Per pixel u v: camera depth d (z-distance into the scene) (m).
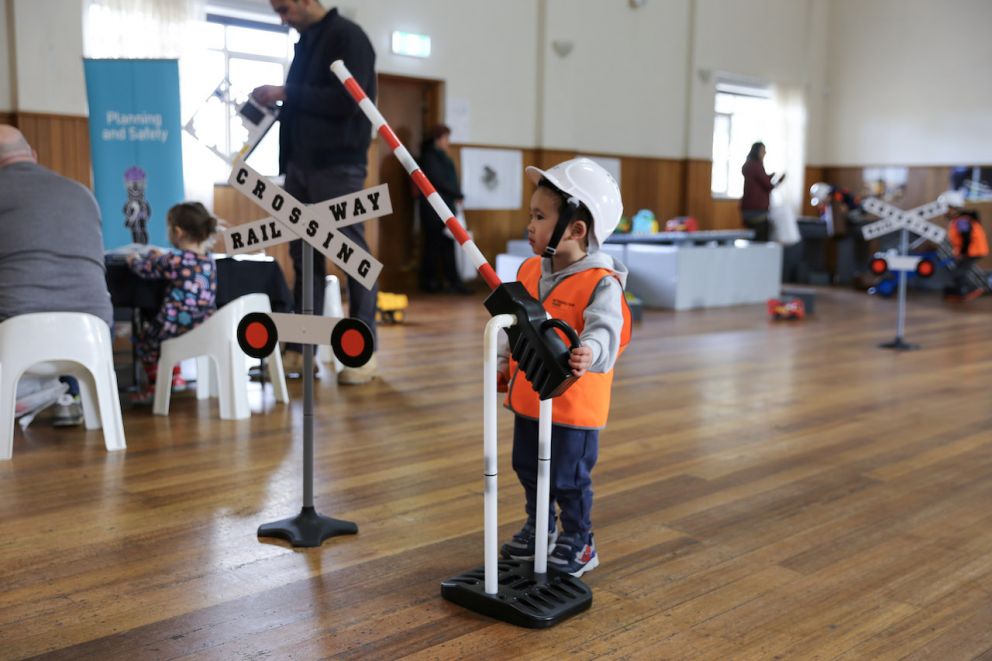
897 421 3.62
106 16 6.80
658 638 1.69
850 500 2.59
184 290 3.51
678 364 4.90
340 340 1.98
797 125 12.43
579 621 1.76
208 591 1.87
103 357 2.95
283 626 1.71
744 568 2.05
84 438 3.10
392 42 8.31
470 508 2.43
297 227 2.02
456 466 2.83
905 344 5.71
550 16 9.47
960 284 9.10
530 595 1.79
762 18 11.82
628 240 8.26
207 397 3.79
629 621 1.76
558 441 1.84
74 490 2.53
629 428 3.41
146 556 2.06
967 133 11.57
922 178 12.02
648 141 10.74
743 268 8.20
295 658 1.59
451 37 8.76
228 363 3.40
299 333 2.04
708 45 11.19
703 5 11.05
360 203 1.95
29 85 6.48
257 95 3.21
